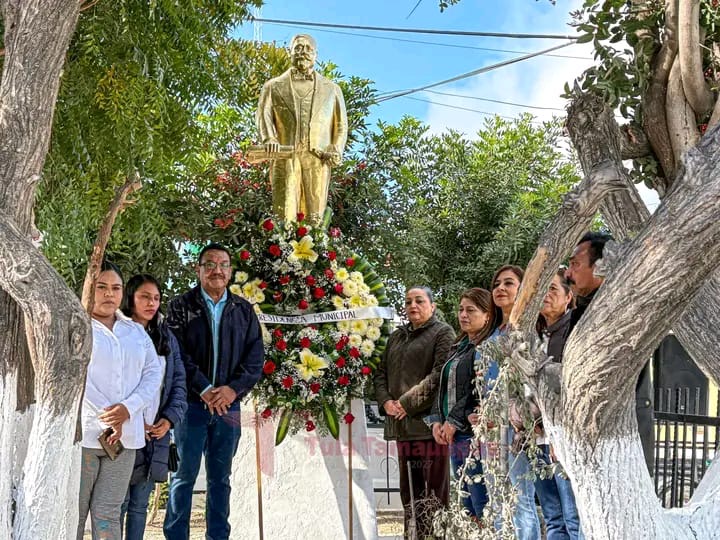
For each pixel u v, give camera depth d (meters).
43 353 2.66
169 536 5.09
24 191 2.72
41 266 2.64
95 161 4.85
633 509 2.38
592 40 3.24
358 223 9.41
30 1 2.71
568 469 2.46
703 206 2.14
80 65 4.68
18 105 2.70
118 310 4.78
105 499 4.28
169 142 5.30
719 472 2.67
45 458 2.67
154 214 5.34
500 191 10.20
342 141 6.92
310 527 5.75
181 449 5.15
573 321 4.30
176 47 5.13
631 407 2.41
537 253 2.53
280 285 5.97
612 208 3.03
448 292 10.05
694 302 2.77
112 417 4.26
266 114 6.83
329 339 5.80
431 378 5.51
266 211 7.16
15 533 2.65
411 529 5.37
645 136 3.19
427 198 10.65
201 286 5.41
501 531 3.68
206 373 5.26
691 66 2.91
